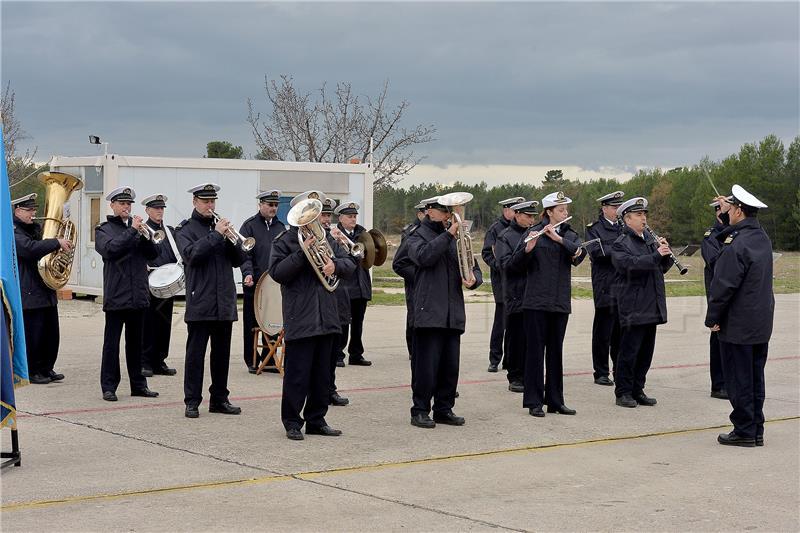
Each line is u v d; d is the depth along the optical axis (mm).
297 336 8812
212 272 9805
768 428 9641
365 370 13141
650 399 10930
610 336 12289
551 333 10242
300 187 21266
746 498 7070
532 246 9875
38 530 6117
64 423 9430
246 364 13133
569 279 10211
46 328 11633
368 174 22031
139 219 10211
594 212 40625
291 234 8883
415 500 6930
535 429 9492
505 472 7785
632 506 6836
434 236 9516
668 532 6246
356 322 13508
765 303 8703
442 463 8062
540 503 6895
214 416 9891
